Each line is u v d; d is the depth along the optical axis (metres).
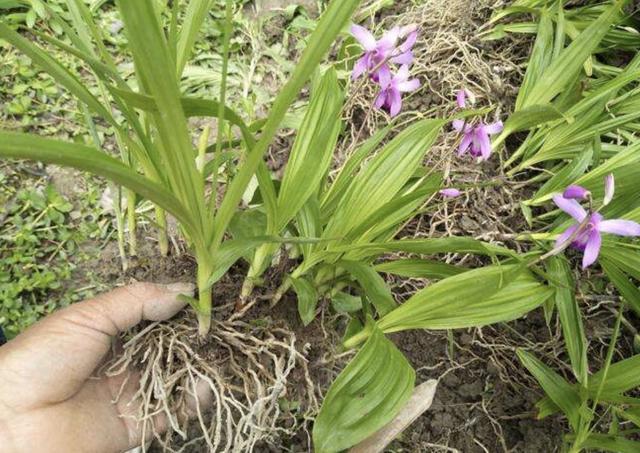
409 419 0.24
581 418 0.30
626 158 0.35
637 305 0.32
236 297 0.28
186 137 0.17
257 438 0.26
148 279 0.30
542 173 0.42
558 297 0.32
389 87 0.25
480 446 0.36
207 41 0.46
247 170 0.19
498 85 0.44
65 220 0.37
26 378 0.23
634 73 0.38
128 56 0.44
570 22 0.44
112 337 0.26
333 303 0.29
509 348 0.37
